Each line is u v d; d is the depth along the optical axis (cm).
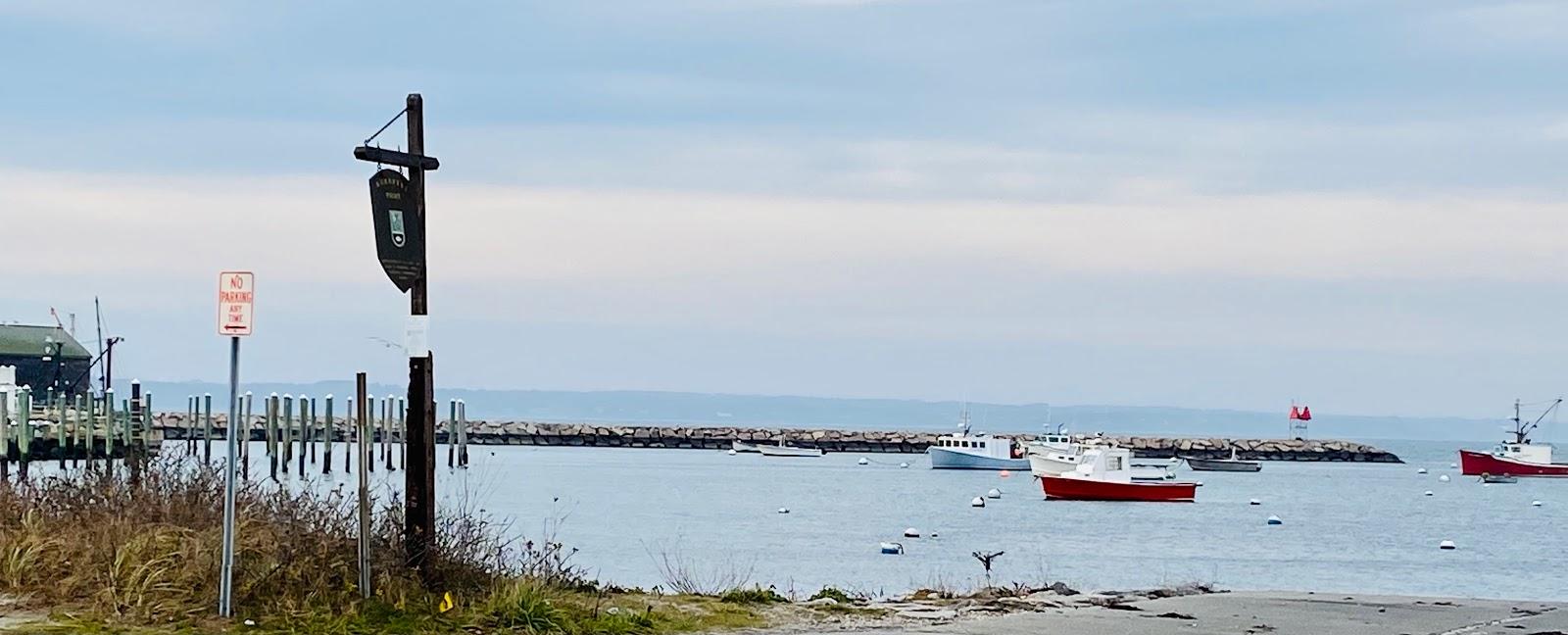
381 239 1342
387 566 1346
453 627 1276
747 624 1418
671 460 13150
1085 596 1748
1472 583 3962
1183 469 13012
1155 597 1772
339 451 9031
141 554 1352
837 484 9419
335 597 1301
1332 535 5978
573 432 14775
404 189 1362
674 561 3853
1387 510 7950
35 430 5472
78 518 1477
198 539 1366
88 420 5241
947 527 5853
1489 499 9256
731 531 5366
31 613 1280
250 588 1296
